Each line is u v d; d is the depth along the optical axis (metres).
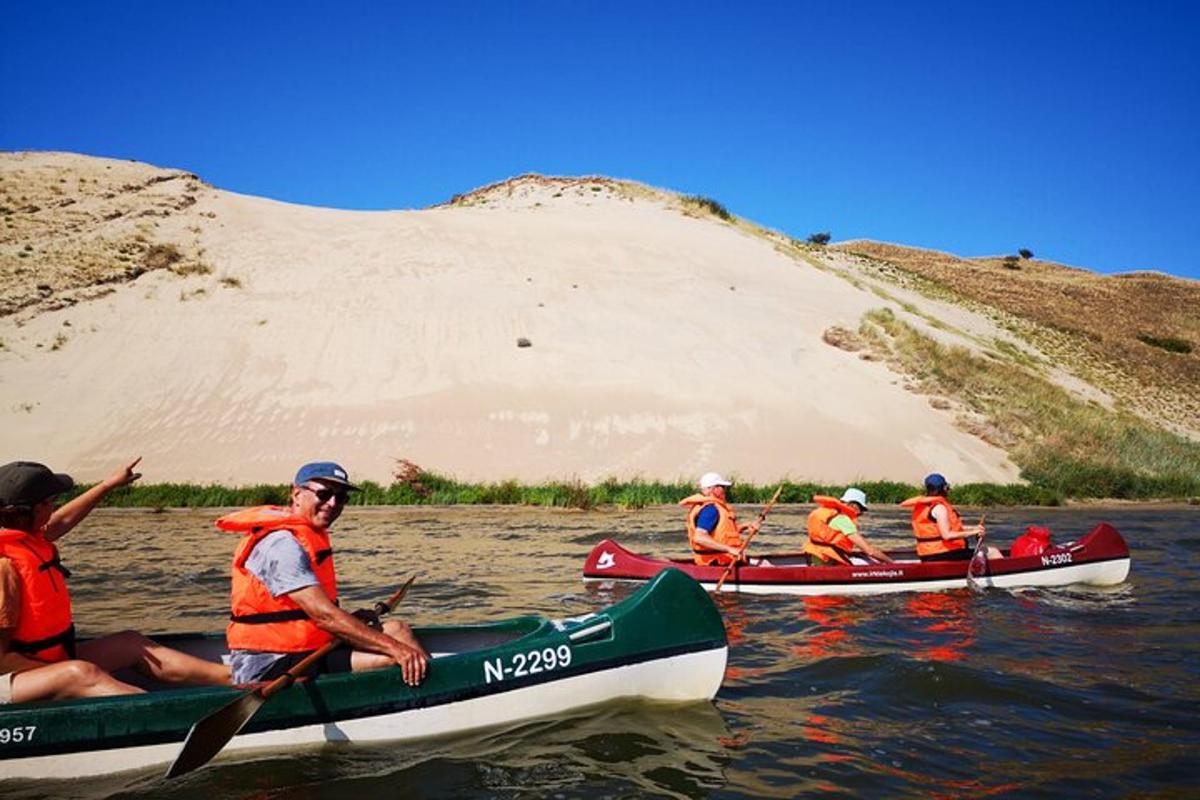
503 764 4.77
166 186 40.31
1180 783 4.53
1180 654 7.11
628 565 10.31
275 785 4.49
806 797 4.36
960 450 26.38
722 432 25.06
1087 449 28.62
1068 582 10.48
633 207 47.66
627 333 30.16
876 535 15.49
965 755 4.93
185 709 4.66
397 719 5.04
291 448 23.36
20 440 23.33
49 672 4.65
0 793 4.37
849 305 37.28
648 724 5.42
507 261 35.50
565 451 23.78
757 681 6.35
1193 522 18.69
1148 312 60.97
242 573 5.02
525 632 6.09
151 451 23.12
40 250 33.00
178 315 29.59
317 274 32.81
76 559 12.60
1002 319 50.34
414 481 21.06
